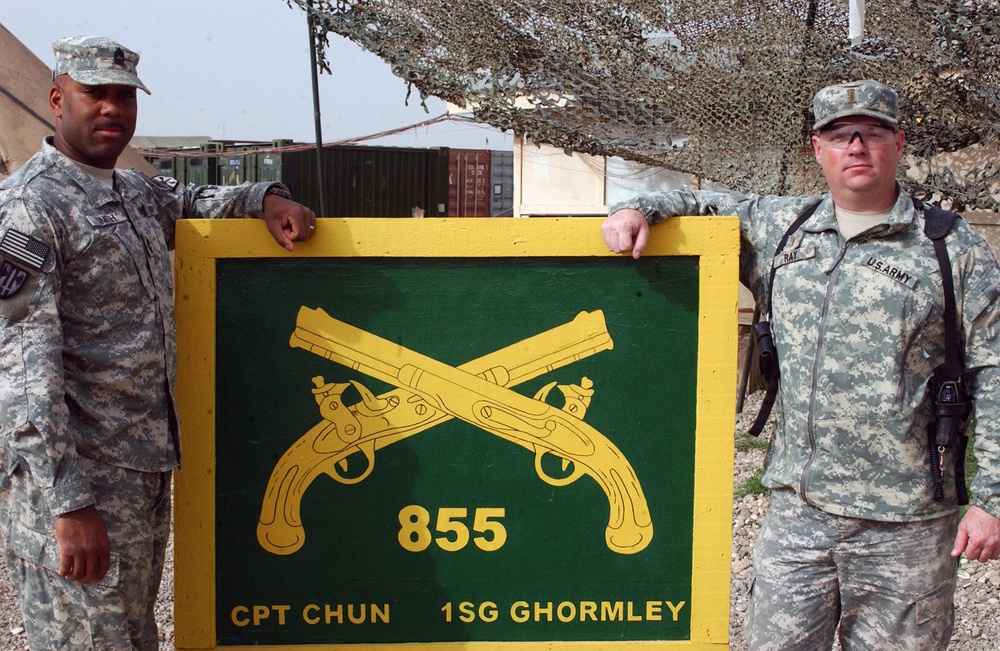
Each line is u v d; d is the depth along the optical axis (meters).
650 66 7.58
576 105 7.77
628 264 2.71
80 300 2.48
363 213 15.57
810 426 2.67
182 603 2.73
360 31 7.74
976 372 2.60
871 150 2.60
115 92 2.55
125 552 2.49
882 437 2.60
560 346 2.72
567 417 2.73
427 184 16.12
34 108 6.65
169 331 2.64
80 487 2.34
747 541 5.02
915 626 2.65
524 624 2.76
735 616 4.14
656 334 2.72
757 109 7.43
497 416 2.73
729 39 7.42
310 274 2.73
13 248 2.36
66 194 2.49
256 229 2.71
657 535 2.75
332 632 2.77
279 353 2.74
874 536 2.63
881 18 7.07
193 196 2.88
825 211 2.73
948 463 2.63
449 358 2.73
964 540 2.56
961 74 7.08
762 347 2.81
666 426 2.73
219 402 2.74
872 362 2.60
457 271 2.72
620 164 10.27
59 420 2.33
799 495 2.71
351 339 2.73
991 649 3.86
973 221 7.60
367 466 2.75
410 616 2.77
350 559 2.76
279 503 2.75
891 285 2.60
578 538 2.75
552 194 10.65
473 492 2.75
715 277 2.69
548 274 2.72
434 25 7.74
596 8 7.54
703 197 2.88
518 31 7.68
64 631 2.47
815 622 2.73
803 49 7.28
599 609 2.76
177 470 2.72
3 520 2.52
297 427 2.75
